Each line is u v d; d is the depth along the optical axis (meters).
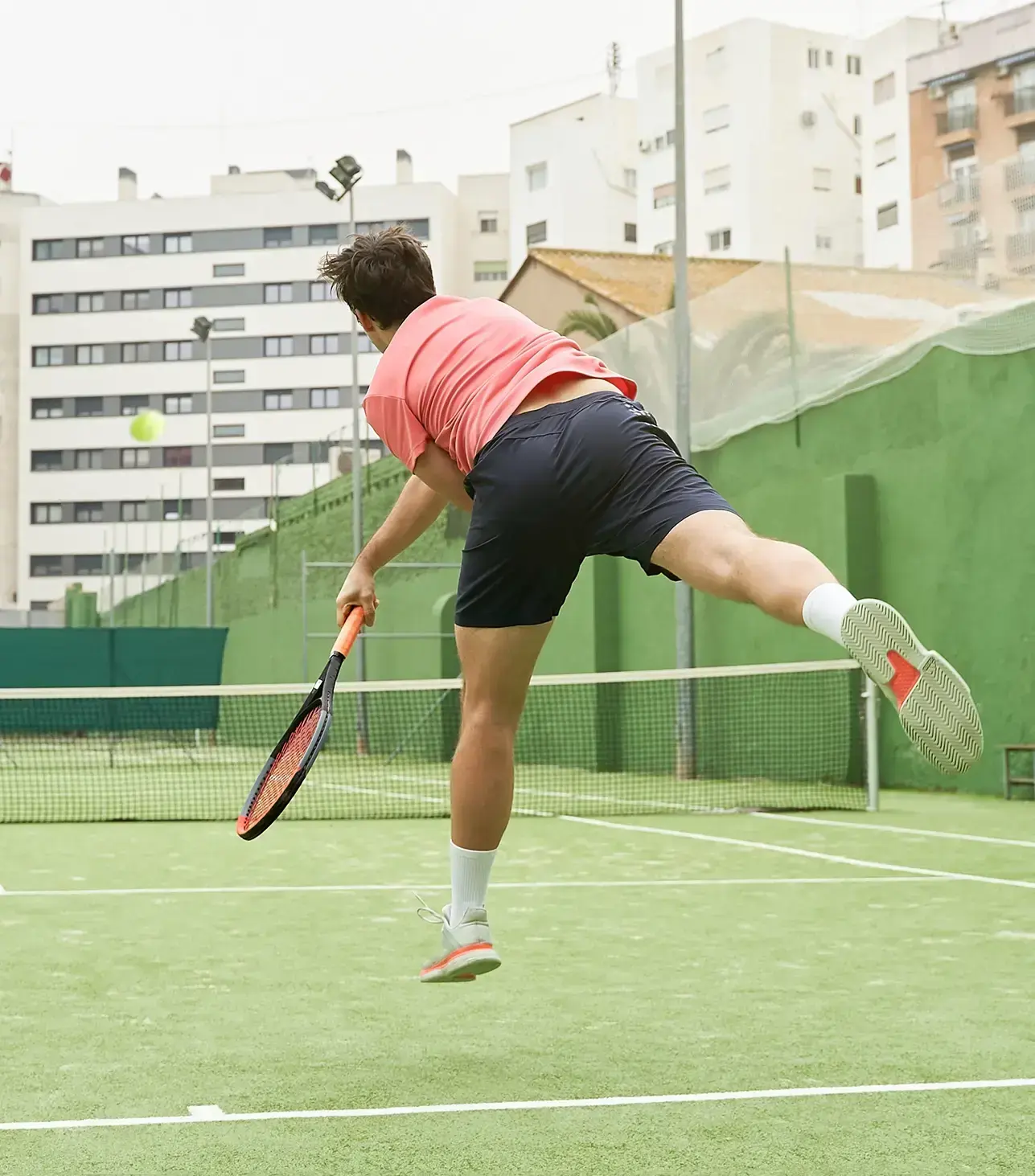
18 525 62.28
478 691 2.93
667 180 48.59
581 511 2.61
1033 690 11.55
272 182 66.44
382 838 8.95
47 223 62.41
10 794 13.23
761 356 13.88
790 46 45.56
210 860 7.71
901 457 12.59
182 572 31.91
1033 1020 3.77
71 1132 2.74
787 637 13.55
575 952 4.82
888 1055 3.38
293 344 61.31
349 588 3.18
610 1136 2.71
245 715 23.31
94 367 62.09
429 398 2.84
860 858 7.55
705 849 8.05
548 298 22.94
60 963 4.65
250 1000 4.05
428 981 3.01
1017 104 35.59
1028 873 6.91
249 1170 2.50
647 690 15.41
